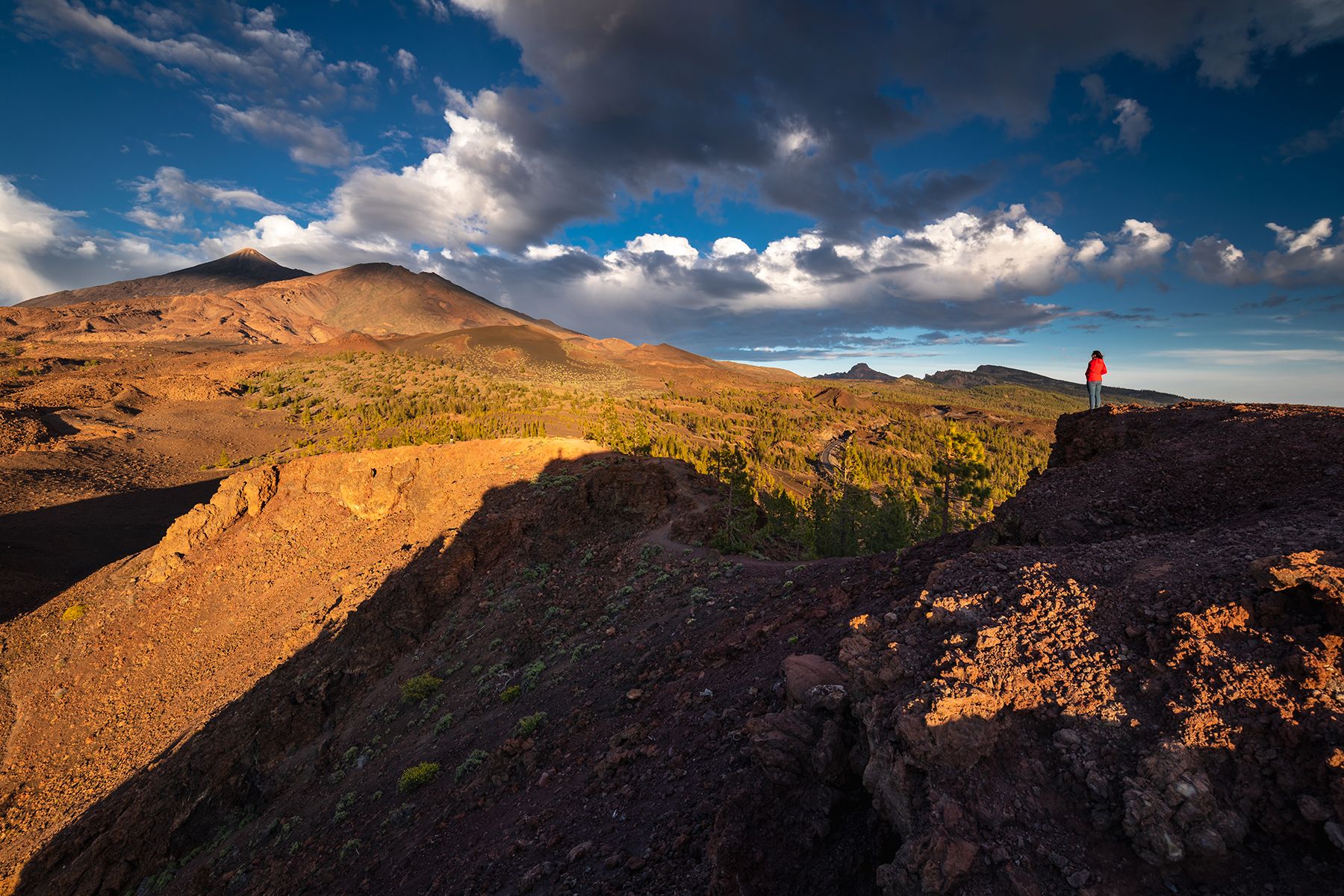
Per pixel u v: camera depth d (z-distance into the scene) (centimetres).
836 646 1283
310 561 5438
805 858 802
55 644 5669
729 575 2816
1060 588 886
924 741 694
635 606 2889
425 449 6053
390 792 2164
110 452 19000
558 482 4800
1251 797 567
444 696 2928
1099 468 1445
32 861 3180
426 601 3931
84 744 4306
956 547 1591
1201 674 671
